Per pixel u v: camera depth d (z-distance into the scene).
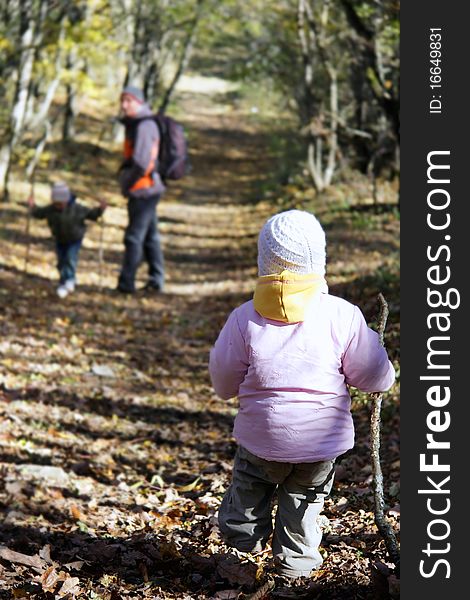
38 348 10.16
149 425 7.84
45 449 6.73
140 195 14.23
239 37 28.89
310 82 22.31
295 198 24.70
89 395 8.55
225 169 37.38
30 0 19.09
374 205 19.42
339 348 3.62
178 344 11.45
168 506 5.64
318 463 3.67
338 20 19.94
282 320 3.62
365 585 3.86
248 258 19.42
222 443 7.22
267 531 3.85
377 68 15.45
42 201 22.19
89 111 39.56
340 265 13.82
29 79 20.28
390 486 5.44
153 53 36.38
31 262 16.12
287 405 3.58
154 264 15.10
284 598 3.78
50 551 4.72
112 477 6.33
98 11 20.73
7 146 20.78
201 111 53.91
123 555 4.55
